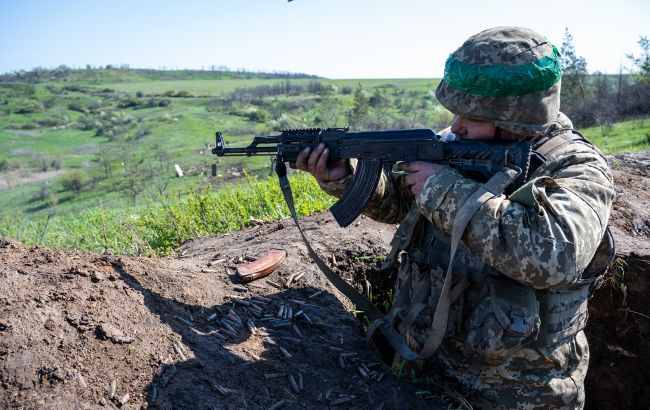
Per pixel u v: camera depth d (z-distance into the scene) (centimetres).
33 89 18400
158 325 233
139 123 11325
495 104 218
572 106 4528
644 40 3650
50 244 559
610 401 414
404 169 240
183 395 199
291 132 266
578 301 240
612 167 768
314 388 232
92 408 183
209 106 13175
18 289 221
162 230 545
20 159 8519
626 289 408
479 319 232
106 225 592
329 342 268
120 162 6638
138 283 259
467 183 215
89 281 241
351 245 392
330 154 259
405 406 240
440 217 216
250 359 235
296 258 342
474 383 246
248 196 609
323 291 312
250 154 278
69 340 205
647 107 4156
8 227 610
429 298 252
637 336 404
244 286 296
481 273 232
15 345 194
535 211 201
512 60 214
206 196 576
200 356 224
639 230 521
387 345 287
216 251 402
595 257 243
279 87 17700
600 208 212
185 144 8250
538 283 202
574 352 244
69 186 5247
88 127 12138
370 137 250
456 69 225
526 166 218
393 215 291
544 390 238
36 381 186
